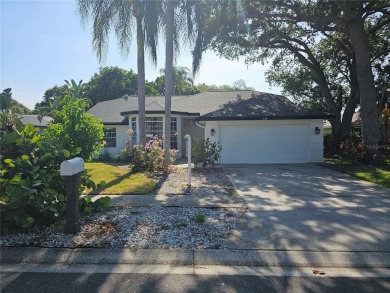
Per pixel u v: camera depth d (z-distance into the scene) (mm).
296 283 3891
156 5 14320
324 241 5141
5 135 6082
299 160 17203
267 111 17406
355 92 21750
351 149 16734
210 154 14930
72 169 5312
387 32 21312
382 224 5996
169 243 5059
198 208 7172
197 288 3779
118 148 21156
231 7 17156
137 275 4141
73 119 10461
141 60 15055
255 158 17203
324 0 16859
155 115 19734
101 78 38906
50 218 5762
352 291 3684
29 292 3709
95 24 13945
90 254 4699
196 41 15297
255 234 5453
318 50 23969
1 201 5121
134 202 7754
